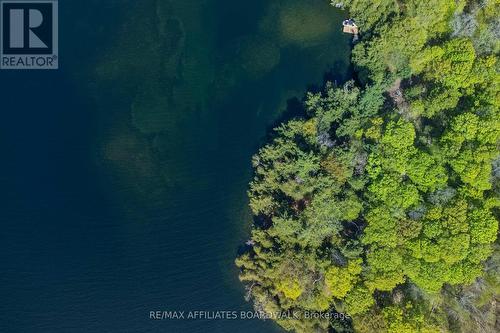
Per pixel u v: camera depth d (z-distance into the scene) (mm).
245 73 91562
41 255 91250
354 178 83875
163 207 91312
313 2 91375
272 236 85188
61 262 91188
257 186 86812
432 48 82688
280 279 83062
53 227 91375
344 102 84938
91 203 91500
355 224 85375
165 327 89938
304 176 83812
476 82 82812
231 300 89688
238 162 91250
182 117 91812
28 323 90375
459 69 81812
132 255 91125
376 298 82750
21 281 90938
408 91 85750
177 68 92188
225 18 92188
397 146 81812
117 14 92312
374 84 85125
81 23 92500
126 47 92188
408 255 81125
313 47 91312
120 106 91812
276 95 91312
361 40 88000
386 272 80562
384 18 84625
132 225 91312
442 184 81375
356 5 86375
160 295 90375
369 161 82812
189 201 91312
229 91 91750
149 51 92188
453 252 79188
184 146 91625
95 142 91750
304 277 82375
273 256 83562
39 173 91875
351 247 81875
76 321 90312
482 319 82438
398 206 81125
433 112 84312
